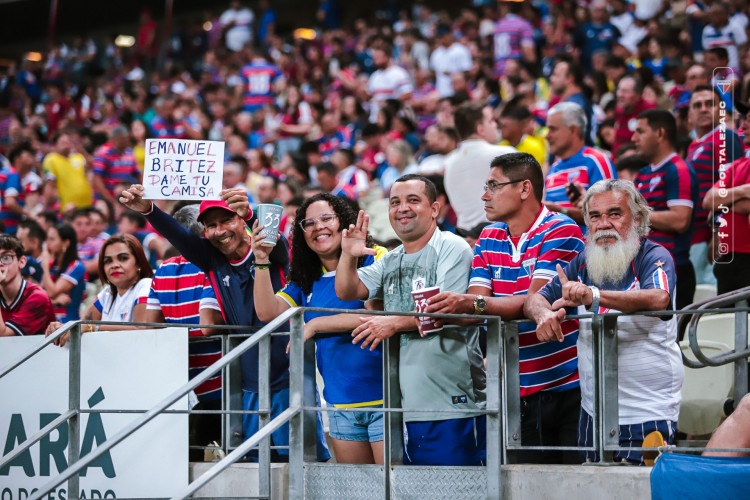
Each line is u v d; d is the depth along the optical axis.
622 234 6.34
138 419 6.09
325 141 18.61
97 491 7.23
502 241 6.91
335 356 7.23
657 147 9.20
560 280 6.35
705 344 8.13
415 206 6.89
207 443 7.85
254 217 7.75
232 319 7.68
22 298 9.29
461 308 6.42
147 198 7.43
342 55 25.94
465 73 21.20
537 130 14.77
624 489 5.88
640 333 6.29
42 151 21.72
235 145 18.19
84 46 34.88
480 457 6.79
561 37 21.45
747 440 5.91
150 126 21.50
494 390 6.29
